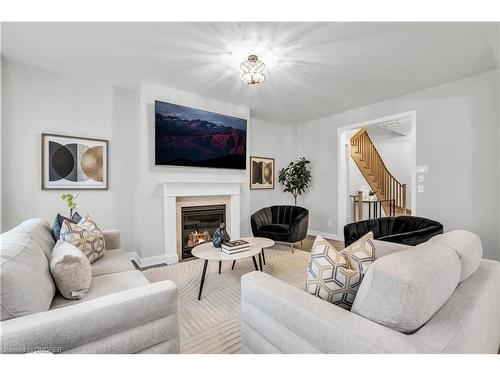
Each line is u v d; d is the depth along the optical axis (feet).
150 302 3.73
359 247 4.05
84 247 6.28
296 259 11.05
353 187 19.74
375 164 21.79
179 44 7.63
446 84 10.46
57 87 9.66
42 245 5.08
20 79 8.95
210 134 12.30
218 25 6.69
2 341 2.70
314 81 10.32
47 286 3.97
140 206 10.49
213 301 7.15
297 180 16.02
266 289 3.78
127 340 3.49
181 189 11.34
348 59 8.46
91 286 5.08
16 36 7.22
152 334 3.75
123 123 11.22
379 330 2.65
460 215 10.11
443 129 10.54
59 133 9.72
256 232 12.75
